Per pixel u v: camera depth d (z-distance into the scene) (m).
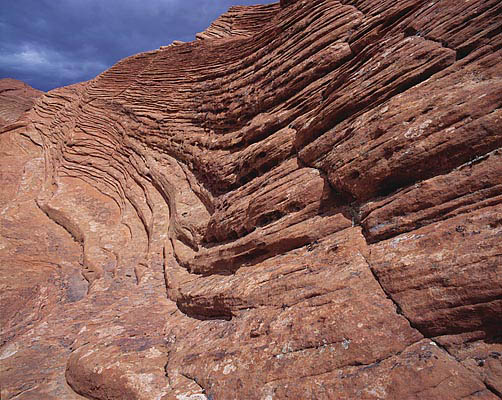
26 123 36.94
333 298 4.51
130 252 16.39
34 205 24.83
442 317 3.55
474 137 4.22
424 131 4.74
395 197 4.95
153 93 23.97
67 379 7.09
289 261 6.16
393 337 3.75
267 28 14.19
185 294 9.08
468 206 4.04
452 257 3.71
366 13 9.16
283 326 4.77
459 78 4.87
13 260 17.84
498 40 4.68
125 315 9.39
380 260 4.45
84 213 22.17
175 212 15.58
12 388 6.87
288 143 8.97
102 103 28.81
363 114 6.23
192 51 21.28
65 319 10.41
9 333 12.52
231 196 10.64
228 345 5.32
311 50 10.24
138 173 22.41
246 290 6.18
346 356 3.84
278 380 4.13
